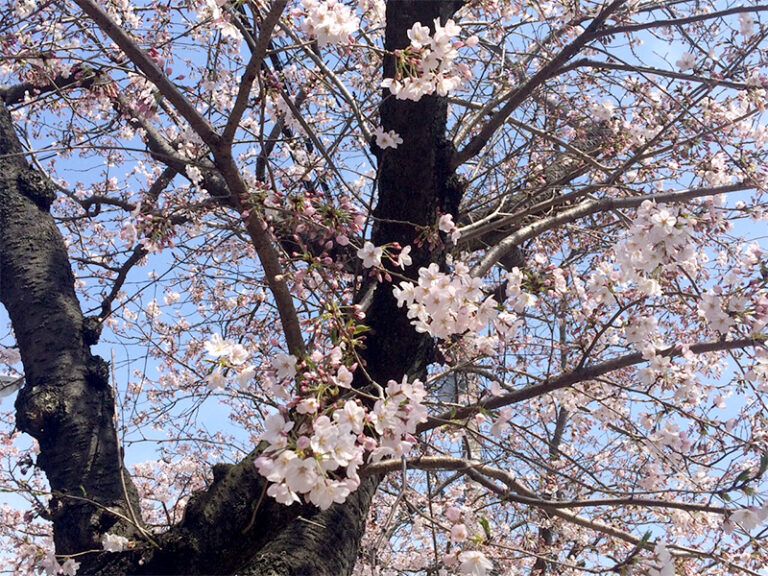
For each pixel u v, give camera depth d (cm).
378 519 564
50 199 402
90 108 453
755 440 333
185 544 271
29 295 358
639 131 434
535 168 480
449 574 281
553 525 506
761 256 270
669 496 406
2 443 483
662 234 236
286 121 354
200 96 297
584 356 285
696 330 436
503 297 389
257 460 168
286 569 276
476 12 441
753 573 247
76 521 299
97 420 331
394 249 329
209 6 300
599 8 407
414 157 323
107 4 408
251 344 459
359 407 182
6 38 381
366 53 476
